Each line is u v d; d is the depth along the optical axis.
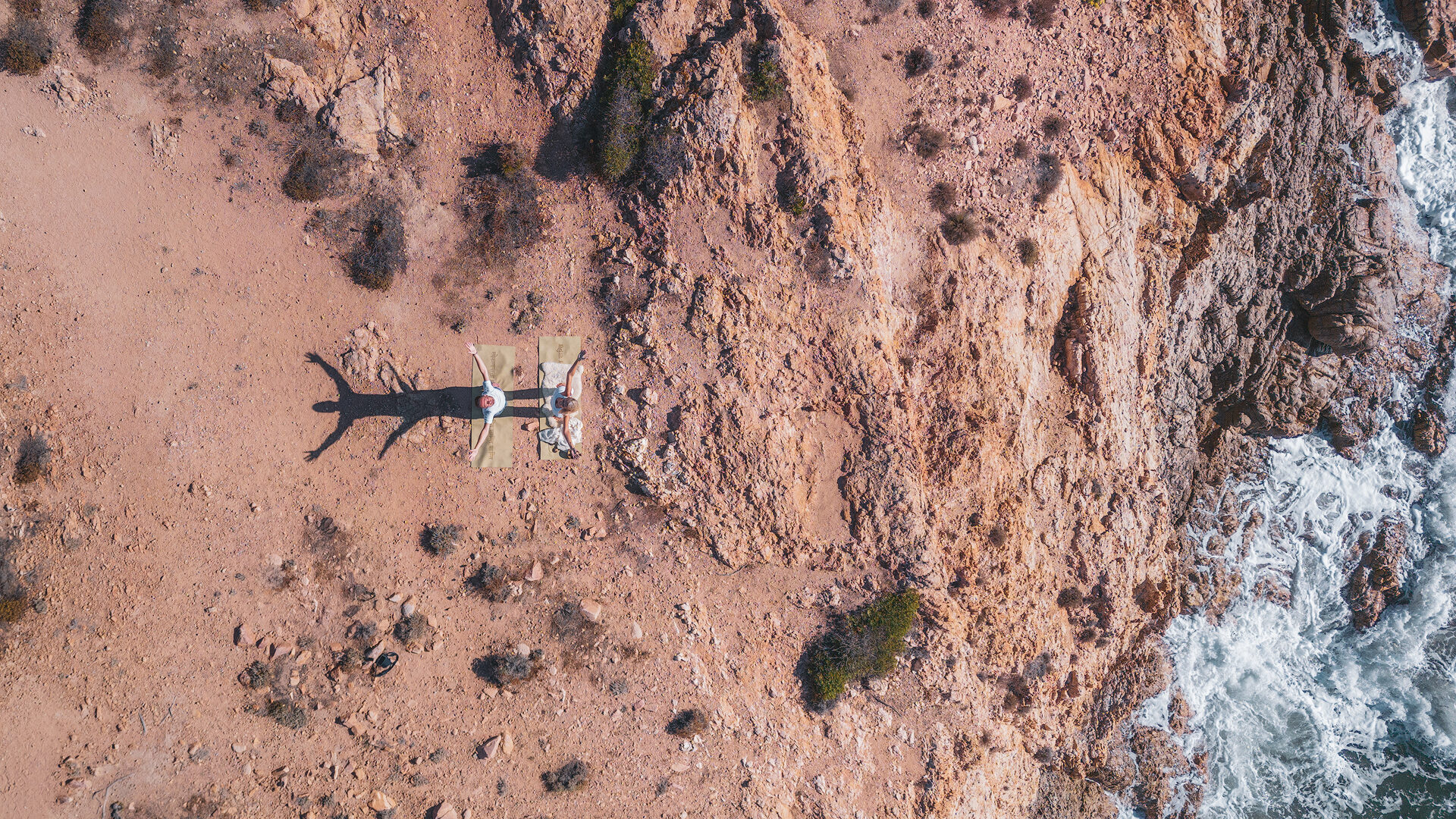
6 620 19.94
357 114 20.27
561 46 19.97
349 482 20.80
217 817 19.95
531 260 20.89
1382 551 28.44
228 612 20.41
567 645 21.03
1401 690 28.55
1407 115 28.52
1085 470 25.02
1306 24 26.73
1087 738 26.61
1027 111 22.67
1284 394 27.86
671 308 20.70
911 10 21.81
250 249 20.53
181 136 20.23
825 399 21.22
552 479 21.00
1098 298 24.27
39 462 20.17
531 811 20.77
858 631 21.48
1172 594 27.00
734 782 21.45
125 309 20.38
